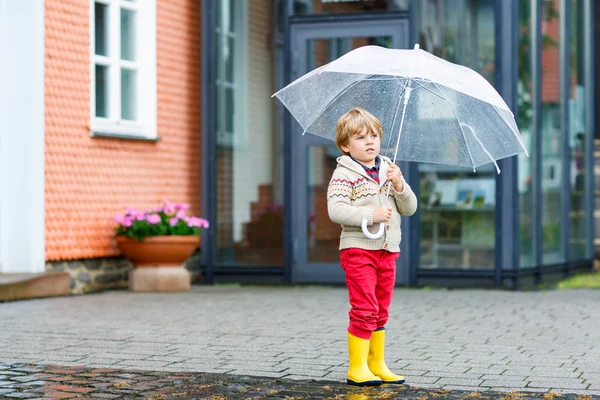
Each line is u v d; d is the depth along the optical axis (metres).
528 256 12.22
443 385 5.66
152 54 12.33
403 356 6.69
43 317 8.72
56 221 10.84
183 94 12.98
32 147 10.55
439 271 11.93
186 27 13.03
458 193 11.93
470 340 7.45
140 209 12.17
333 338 7.52
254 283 12.54
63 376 5.85
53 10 10.77
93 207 11.38
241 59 12.65
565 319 8.76
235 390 5.46
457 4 11.95
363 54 5.39
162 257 11.41
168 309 9.46
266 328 8.09
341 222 5.48
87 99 11.27
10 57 10.65
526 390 5.49
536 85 12.41
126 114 12.10
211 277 12.63
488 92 5.28
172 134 12.76
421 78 5.22
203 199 12.69
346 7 12.15
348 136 5.56
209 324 8.33
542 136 12.66
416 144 5.67
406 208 5.66
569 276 13.41
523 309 9.54
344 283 12.23
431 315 9.03
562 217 13.38
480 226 11.86
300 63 12.29
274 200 12.53
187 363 6.36
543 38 12.77
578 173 14.09
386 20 12.02
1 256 10.69
